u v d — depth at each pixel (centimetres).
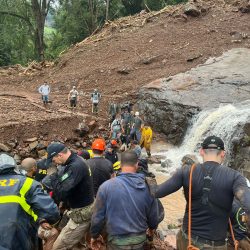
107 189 429
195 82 2281
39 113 2116
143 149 1939
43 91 2259
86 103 2389
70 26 4691
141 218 428
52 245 598
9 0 4219
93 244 469
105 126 2134
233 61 2570
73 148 1914
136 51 2989
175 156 1844
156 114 2161
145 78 2581
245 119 1639
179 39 3030
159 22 3347
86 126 2014
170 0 4566
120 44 3148
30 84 2923
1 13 4231
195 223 382
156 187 404
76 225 559
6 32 4297
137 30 3334
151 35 3153
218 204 375
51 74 3045
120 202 423
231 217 501
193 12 3241
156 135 2134
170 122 2077
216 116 1817
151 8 4672
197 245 379
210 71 2438
